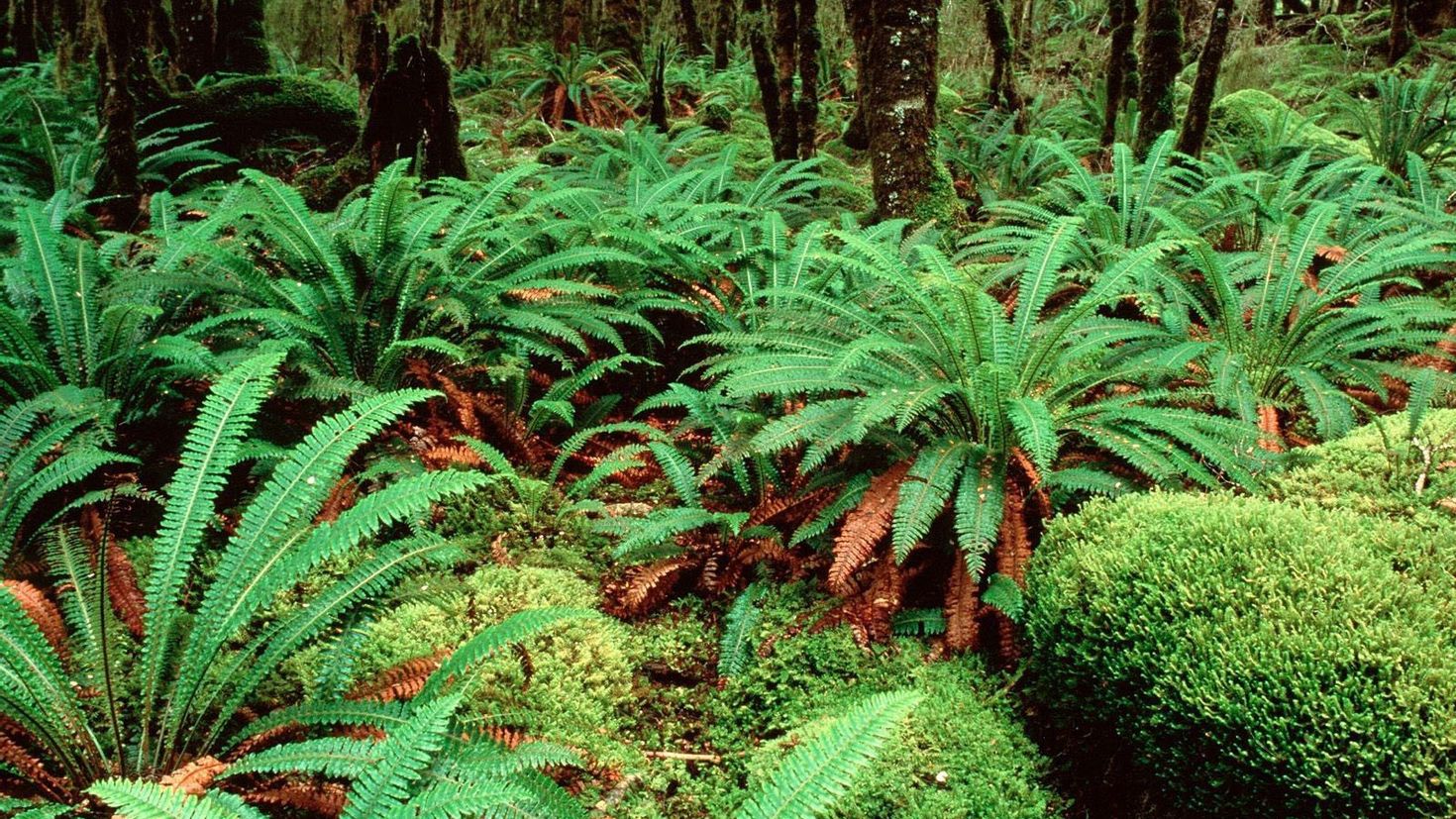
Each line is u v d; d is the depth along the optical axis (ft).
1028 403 9.20
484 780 5.51
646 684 9.55
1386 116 23.59
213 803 5.74
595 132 28.09
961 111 31.96
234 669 7.31
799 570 10.59
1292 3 54.70
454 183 17.10
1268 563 7.72
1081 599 8.40
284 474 7.48
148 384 11.39
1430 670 6.40
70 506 9.14
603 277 15.46
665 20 57.00
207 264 13.01
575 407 14.10
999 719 8.82
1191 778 7.38
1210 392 11.07
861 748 5.46
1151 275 14.47
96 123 26.68
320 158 25.30
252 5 34.37
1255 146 24.89
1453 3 41.22
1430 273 16.98
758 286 15.30
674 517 10.51
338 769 6.08
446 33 54.19
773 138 25.71
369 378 12.84
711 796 8.21
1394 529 8.32
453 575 10.43
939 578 10.71
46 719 6.61
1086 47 49.16
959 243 17.74
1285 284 13.39
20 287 11.99
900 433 10.87
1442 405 12.74
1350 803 6.32
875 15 19.27
